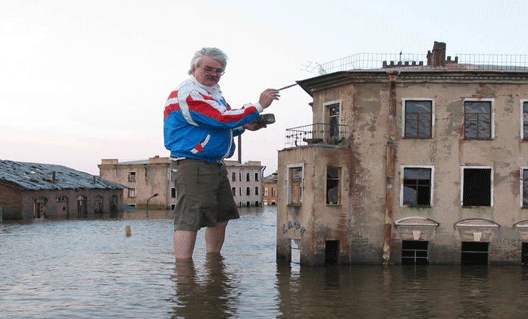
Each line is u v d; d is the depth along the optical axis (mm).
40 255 24750
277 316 12344
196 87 11578
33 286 15945
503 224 23359
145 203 84438
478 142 23562
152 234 37969
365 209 23219
